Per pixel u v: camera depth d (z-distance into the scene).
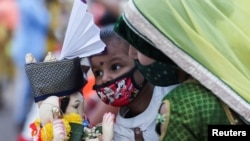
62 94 4.00
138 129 4.27
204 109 3.67
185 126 3.66
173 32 3.69
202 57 3.66
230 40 3.74
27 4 8.63
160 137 3.74
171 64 3.83
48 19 8.58
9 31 8.75
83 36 4.06
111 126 4.02
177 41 3.68
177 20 3.70
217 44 3.70
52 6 8.62
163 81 3.93
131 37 3.86
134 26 3.74
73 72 4.02
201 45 3.67
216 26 3.75
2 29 8.77
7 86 9.23
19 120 8.72
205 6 3.76
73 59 4.02
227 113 3.68
